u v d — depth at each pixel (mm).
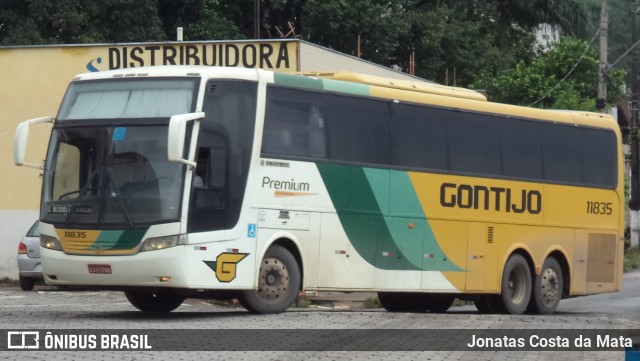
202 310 23109
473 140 24234
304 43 33062
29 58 35312
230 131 19172
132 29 51000
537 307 25609
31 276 30375
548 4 67562
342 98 21406
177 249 18297
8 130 35500
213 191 18828
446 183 23469
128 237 18453
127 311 21750
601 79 51531
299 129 20438
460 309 28859
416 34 61469
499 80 62969
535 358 15359
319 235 20734
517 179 25172
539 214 25672
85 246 18703
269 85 19922
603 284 27391
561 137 26422
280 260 20062
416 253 22766
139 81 19234
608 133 27703
